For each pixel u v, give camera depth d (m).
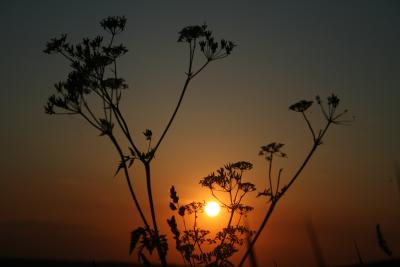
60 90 7.11
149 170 7.06
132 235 6.65
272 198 6.73
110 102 7.15
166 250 6.62
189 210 7.50
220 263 7.08
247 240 4.40
